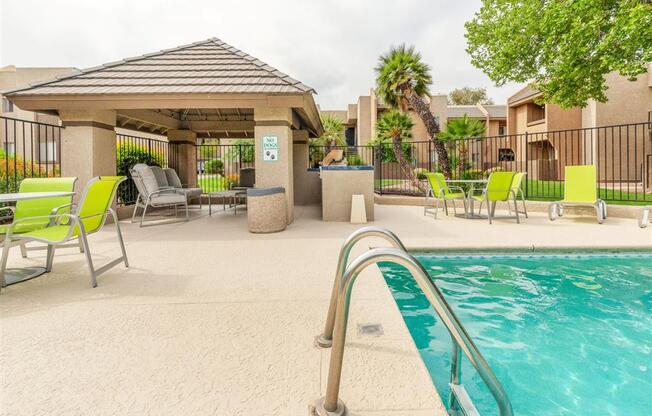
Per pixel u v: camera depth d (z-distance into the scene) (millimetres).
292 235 6074
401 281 4047
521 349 2553
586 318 3045
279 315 2650
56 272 3869
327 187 7801
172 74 7715
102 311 2754
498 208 9922
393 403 1598
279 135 7051
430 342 2650
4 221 6316
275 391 1714
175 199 7832
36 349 2158
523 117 21328
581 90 11562
